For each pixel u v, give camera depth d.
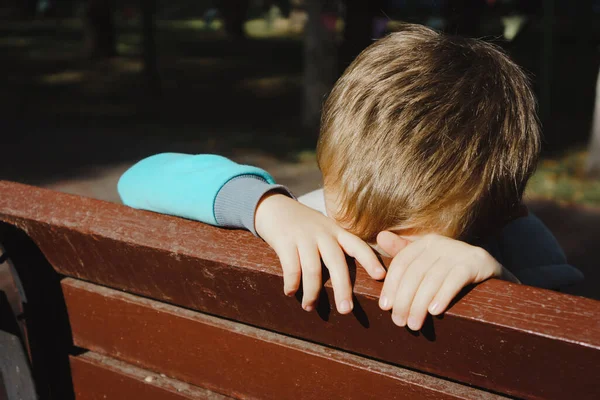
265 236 0.94
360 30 9.19
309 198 1.39
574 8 21.55
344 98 1.05
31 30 23.86
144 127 9.30
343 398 0.95
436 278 0.79
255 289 0.94
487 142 0.97
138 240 1.02
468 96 0.99
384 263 0.88
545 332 0.72
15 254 1.17
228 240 0.98
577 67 14.30
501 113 0.99
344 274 0.85
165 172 1.14
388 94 0.99
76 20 28.31
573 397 0.75
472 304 0.78
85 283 1.21
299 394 0.99
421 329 0.82
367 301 0.84
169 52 17.98
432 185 0.95
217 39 21.56
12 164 7.11
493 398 0.83
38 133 8.78
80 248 1.12
